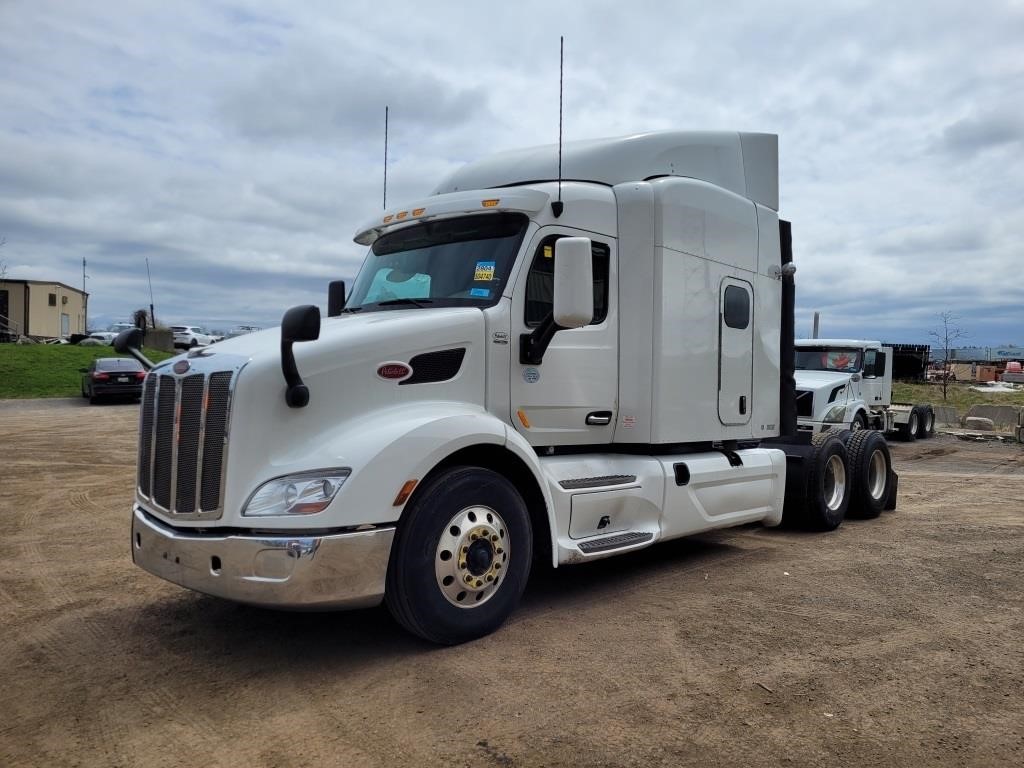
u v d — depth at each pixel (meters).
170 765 3.18
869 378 17.03
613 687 3.91
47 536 7.53
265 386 4.09
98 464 12.65
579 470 5.52
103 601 5.41
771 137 7.71
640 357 5.95
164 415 4.40
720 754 3.24
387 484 4.10
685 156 6.69
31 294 53.97
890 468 9.24
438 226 5.68
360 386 4.40
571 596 5.57
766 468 7.18
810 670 4.16
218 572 4.00
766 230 7.46
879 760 3.21
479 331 4.95
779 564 6.62
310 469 4.05
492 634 4.68
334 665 4.21
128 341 4.85
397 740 3.37
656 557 6.89
